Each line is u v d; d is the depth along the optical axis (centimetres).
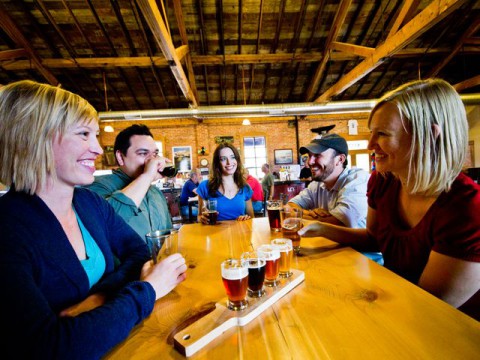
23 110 68
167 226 190
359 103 720
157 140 980
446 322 60
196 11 568
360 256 108
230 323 62
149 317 69
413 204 99
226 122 998
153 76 770
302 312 67
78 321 53
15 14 542
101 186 150
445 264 78
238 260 72
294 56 696
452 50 701
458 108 82
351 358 50
